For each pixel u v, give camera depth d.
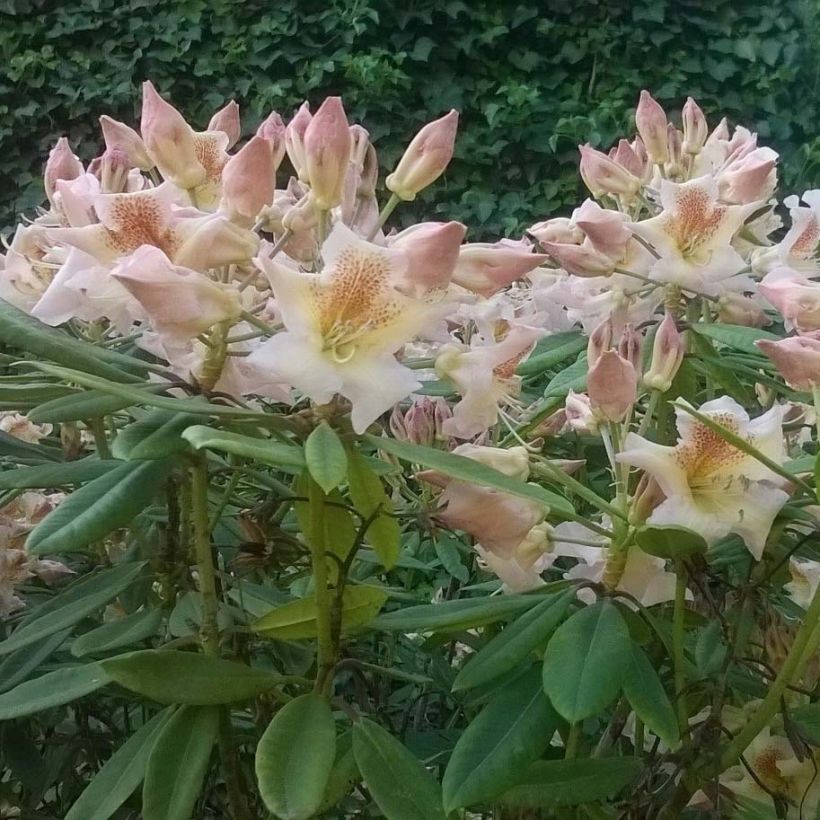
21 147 2.18
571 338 0.71
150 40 2.15
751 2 2.18
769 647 0.53
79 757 0.72
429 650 0.64
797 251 0.64
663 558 0.51
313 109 2.16
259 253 0.47
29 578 0.66
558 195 2.15
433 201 2.13
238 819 0.52
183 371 0.49
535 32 2.20
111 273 0.43
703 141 0.76
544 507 0.50
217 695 0.47
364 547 0.64
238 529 0.61
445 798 0.44
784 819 0.54
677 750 0.50
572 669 0.46
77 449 0.66
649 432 0.67
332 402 0.45
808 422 0.62
